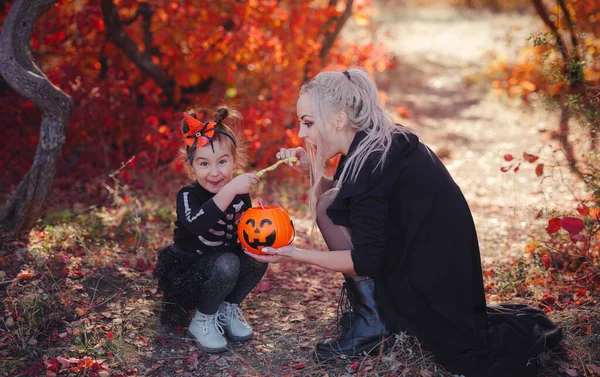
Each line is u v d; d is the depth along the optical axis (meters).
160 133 5.93
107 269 3.89
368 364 2.88
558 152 6.74
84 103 6.00
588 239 3.79
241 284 3.27
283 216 2.97
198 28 5.93
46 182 4.22
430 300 2.79
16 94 6.04
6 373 2.83
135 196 5.50
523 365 2.75
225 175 3.11
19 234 4.19
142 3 6.25
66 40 6.13
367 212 2.72
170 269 3.21
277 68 6.75
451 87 12.73
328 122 2.82
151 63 6.26
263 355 3.17
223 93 6.99
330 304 3.78
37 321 3.20
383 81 12.77
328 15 6.81
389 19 21.20
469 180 6.95
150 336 3.28
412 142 2.84
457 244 2.79
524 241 4.81
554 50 4.41
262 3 6.23
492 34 17.38
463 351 2.80
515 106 10.25
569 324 3.24
